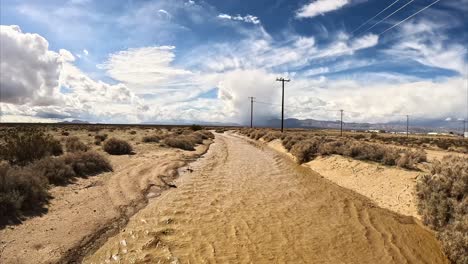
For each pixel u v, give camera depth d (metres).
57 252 7.33
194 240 8.57
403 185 13.79
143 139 33.28
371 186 14.99
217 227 9.61
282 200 12.94
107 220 9.67
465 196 9.02
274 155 30.08
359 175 17.02
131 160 20.36
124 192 12.80
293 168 21.91
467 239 7.39
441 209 9.13
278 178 17.81
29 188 9.84
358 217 10.84
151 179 15.65
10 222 8.38
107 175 15.30
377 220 10.55
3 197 8.64
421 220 10.25
